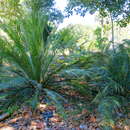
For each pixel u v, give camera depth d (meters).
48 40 2.30
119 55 2.13
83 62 2.29
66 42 2.34
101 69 2.15
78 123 1.59
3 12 4.01
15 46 2.12
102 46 2.56
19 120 1.62
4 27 2.12
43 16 2.39
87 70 2.16
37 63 2.14
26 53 2.12
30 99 1.86
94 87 2.20
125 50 2.15
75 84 2.21
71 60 2.34
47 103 1.90
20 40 2.15
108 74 2.12
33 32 2.19
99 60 2.26
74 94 2.17
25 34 2.17
